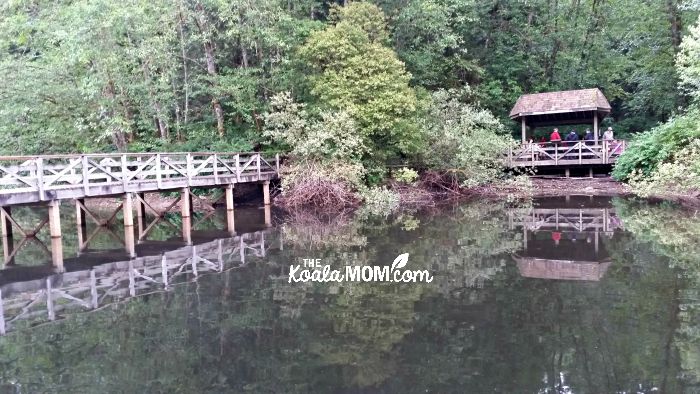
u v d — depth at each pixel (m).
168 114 20.22
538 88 26.38
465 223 13.32
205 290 7.84
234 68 20.00
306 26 19.02
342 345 5.52
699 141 14.64
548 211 14.94
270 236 12.48
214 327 6.18
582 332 5.62
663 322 5.80
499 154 19.77
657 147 16.80
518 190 19.22
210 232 13.37
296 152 17.25
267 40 18.02
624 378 4.57
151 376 4.92
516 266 8.64
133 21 17.75
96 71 18.14
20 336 6.09
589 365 4.84
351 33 17.70
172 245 11.70
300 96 19.11
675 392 4.29
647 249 9.49
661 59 23.55
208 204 16.83
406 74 19.12
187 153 14.09
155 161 13.31
